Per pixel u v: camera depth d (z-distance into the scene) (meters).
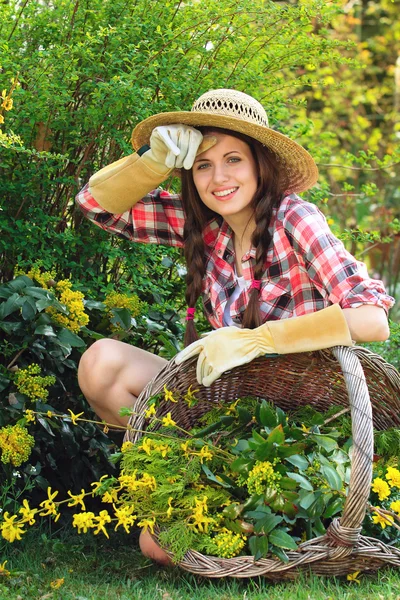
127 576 2.33
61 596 2.11
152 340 3.26
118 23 2.92
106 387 2.60
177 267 3.36
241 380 2.53
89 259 3.12
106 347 2.61
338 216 6.93
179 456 2.29
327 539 2.09
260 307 2.59
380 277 6.07
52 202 3.10
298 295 2.56
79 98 3.03
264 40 3.26
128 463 2.28
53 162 3.00
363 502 2.01
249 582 2.18
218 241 2.72
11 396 2.63
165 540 2.13
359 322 2.32
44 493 2.86
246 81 3.15
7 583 2.20
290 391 2.56
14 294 2.65
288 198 2.59
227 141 2.55
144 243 3.01
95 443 2.85
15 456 2.49
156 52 2.87
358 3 8.72
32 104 2.73
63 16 2.97
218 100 2.58
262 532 2.10
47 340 2.73
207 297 2.79
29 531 2.61
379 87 9.01
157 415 2.41
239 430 2.41
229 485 2.23
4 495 2.51
